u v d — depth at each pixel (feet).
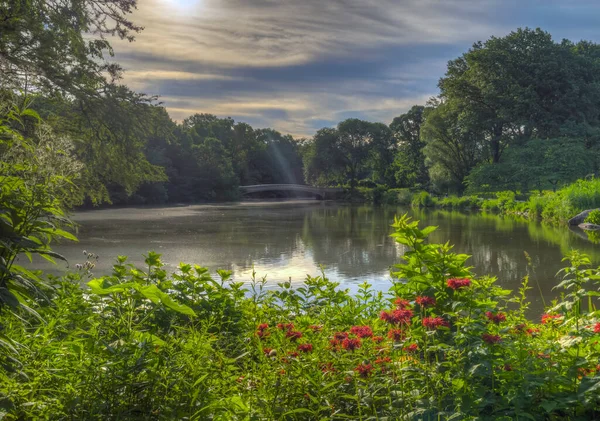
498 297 14.07
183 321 13.80
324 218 142.10
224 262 65.36
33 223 8.92
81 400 8.20
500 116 193.88
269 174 394.32
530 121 193.36
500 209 160.25
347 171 339.16
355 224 123.13
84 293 14.94
